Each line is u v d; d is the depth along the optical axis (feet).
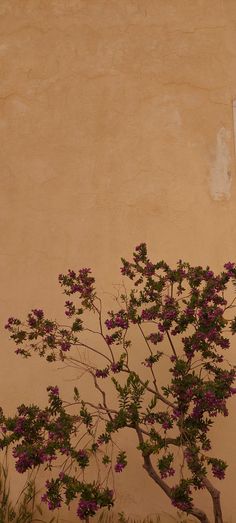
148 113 12.47
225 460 10.69
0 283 11.84
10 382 11.39
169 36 12.81
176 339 11.30
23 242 12.02
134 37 12.85
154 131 12.37
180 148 12.26
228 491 10.57
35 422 9.08
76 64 12.82
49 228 12.05
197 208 11.97
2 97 12.78
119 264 11.78
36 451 8.66
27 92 12.77
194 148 12.26
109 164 12.28
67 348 10.00
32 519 10.55
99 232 11.96
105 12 13.01
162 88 12.57
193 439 9.32
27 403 11.26
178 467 10.67
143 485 10.69
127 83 12.64
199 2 12.94
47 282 11.79
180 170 12.17
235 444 10.77
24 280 11.84
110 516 10.57
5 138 12.55
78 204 12.12
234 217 11.90
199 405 9.20
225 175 12.11
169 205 12.01
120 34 12.89
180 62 12.67
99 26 12.96
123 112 12.51
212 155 12.22
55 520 10.55
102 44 12.87
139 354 11.27
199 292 9.84
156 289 9.69
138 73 12.67
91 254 11.87
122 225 11.96
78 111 12.59
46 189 12.25
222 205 11.96
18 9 13.17
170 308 9.53
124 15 12.97
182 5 12.95
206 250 11.76
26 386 11.35
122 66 12.73
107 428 8.95
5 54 12.99
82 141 12.43
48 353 11.45
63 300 11.67
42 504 10.68
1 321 11.69
